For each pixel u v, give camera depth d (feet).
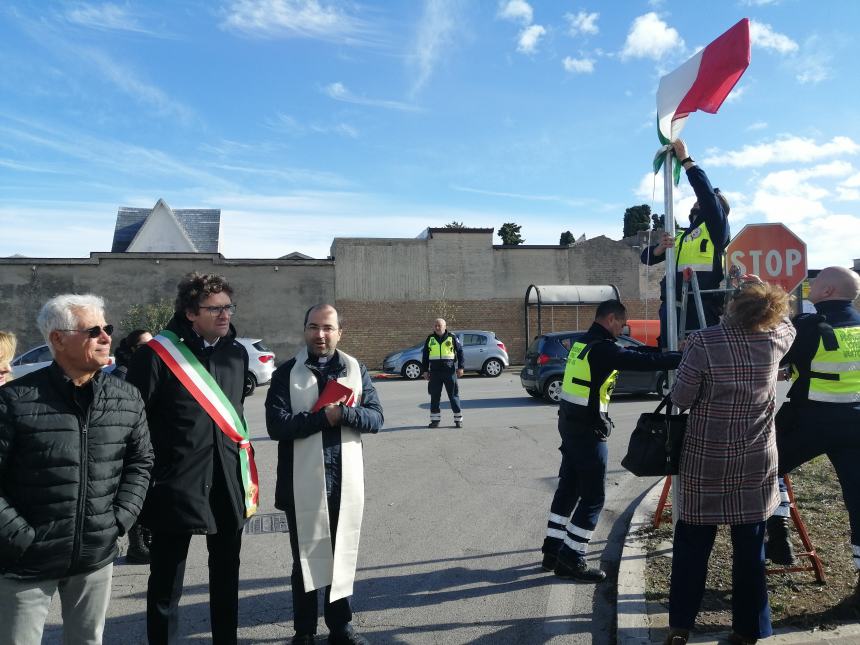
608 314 14.60
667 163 13.71
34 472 7.93
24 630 8.00
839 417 12.50
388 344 83.35
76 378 8.51
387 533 18.33
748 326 10.49
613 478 24.89
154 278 76.95
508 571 15.53
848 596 12.82
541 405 44.16
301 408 11.35
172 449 10.00
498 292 86.53
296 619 11.44
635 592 13.55
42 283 74.38
